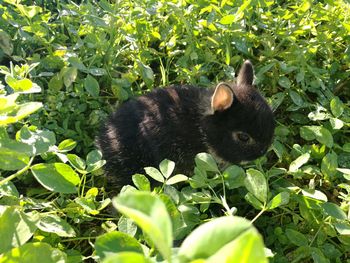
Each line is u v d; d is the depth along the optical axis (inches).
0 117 4.6
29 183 7.5
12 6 10.5
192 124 7.9
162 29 9.5
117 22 9.0
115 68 9.1
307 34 9.9
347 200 6.7
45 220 5.6
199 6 9.3
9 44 9.0
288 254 6.5
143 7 9.3
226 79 9.0
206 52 9.0
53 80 8.2
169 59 9.0
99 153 6.3
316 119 7.8
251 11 9.5
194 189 6.7
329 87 9.1
